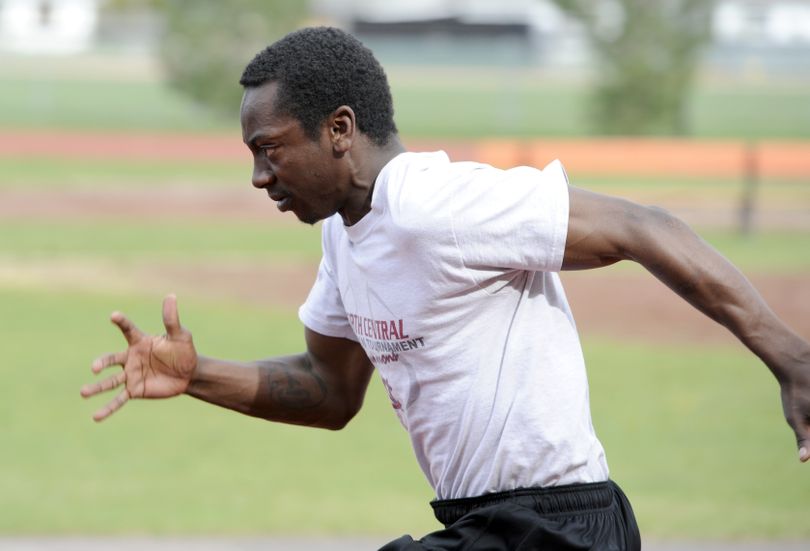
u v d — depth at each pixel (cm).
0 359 4353
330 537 2511
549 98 16862
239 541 2473
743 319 1072
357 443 3400
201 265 6525
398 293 1128
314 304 1345
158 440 3372
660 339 4866
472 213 1081
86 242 7200
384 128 1168
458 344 1130
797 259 6562
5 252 6812
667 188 9188
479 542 1127
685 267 1073
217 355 4369
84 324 5022
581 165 9150
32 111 14625
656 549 2419
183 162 11756
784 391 1071
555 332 1149
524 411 1127
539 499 1130
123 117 14662
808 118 15562
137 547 2416
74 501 2767
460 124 14538
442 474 1188
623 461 3156
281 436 3462
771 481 2977
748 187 8419
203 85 14662
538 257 1086
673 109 13925
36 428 3456
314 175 1147
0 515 2636
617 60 13888
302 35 1145
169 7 14800
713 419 3619
